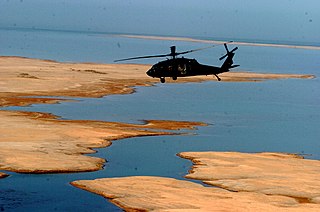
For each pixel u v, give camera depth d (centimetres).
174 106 19075
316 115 19062
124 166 10750
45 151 11238
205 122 16325
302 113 19338
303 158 12281
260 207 8569
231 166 10938
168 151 12225
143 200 8706
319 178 10294
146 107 18400
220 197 8956
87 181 9469
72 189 9131
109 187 9238
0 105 16512
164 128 14862
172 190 9206
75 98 19025
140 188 9238
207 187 9494
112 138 13100
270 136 14825
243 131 15275
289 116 18500
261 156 11975
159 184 9475
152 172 10438
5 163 10225
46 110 16338
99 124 14638
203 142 13475
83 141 12469
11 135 12394
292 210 8506
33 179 9550
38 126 13600
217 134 14625
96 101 18850
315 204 8869
